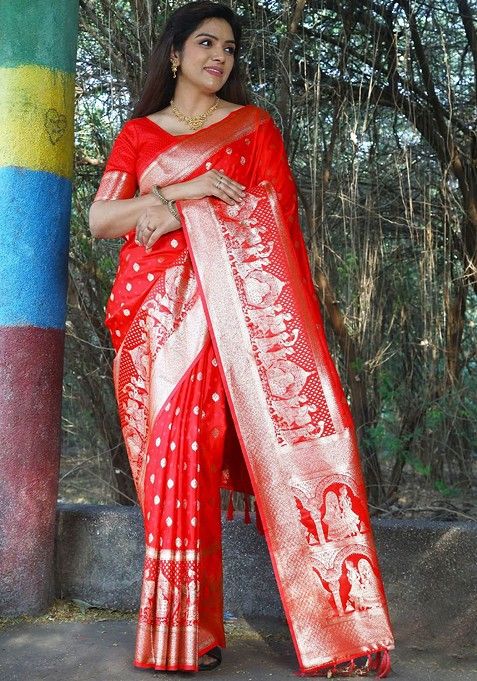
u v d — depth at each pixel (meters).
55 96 2.94
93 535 3.08
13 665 2.48
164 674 2.42
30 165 2.89
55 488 2.99
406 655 2.61
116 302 2.66
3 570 2.87
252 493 2.78
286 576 2.43
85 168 4.13
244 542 3.00
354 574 2.41
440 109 4.17
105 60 3.83
